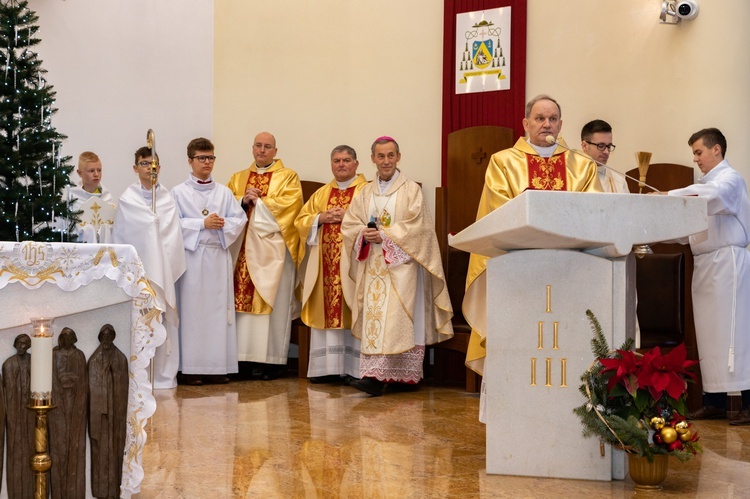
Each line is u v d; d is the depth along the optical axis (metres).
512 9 7.73
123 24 8.91
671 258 6.32
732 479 4.00
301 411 5.85
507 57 7.75
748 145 6.69
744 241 5.84
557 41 7.61
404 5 8.40
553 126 5.04
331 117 8.73
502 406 4.04
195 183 7.59
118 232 6.80
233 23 9.18
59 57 8.62
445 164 7.98
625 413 3.86
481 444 4.77
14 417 3.35
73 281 3.47
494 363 4.04
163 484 3.89
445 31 8.00
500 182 5.10
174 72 9.12
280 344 7.75
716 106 6.83
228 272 7.49
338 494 3.73
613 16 7.36
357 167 8.38
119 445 3.55
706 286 5.86
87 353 3.55
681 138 7.01
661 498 3.64
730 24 6.78
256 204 7.71
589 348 3.94
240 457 4.43
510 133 7.56
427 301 6.96
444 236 7.49
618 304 3.93
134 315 3.62
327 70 8.76
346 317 7.30
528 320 4.00
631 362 3.78
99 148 8.78
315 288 7.45
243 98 9.10
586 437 3.90
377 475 4.06
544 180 5.04
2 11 4.38
